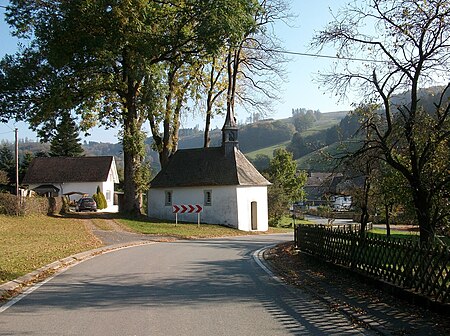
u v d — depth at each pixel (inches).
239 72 1900.8
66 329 325.7
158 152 1919.3
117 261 714.8
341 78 585.6
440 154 524.7
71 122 1553.9
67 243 915.4
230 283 521.7
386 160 538.9
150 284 514.0
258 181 1833.2
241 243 1109.7
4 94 1437.0
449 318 330.3
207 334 311.9
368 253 478.6
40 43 1396.4
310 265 653.9
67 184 2940.5
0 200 1492.4
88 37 1332.4
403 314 352.5
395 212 721.6
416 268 386.6
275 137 4881.9
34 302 418.6
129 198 1685.5
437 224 551.5
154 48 1390.3
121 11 1299.2
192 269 632.4
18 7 1362.0
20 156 3954.2
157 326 333.4
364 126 566.6
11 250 760.3
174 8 1422.2
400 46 538.3
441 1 503.8
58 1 1364.4
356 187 662.5
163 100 1477.6
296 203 2898.6
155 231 1369.3
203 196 1802.4
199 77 1818.4
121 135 1592.0
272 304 408.5
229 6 1346.0
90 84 1466.5
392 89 551.2
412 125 518.0
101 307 398.0
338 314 367.6
